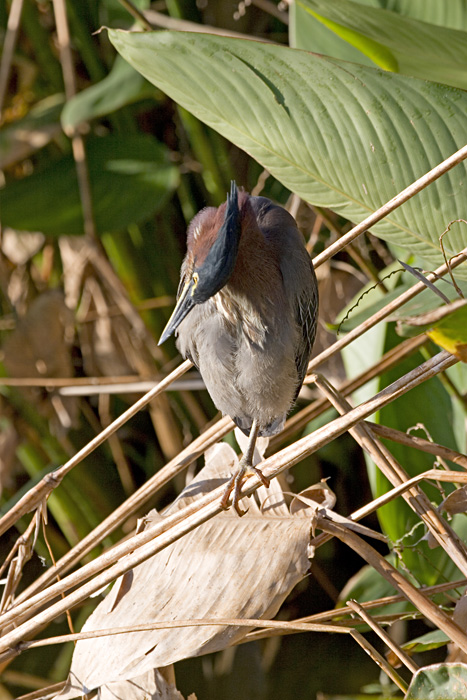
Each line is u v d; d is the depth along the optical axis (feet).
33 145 32.19
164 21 31.40
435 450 17.11
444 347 14.52
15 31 30.27
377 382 26.03
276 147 20.20
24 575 32.37
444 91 17.87
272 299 17.39
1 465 33.94
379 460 17.22
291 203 31.27
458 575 23.11
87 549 19.36
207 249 16.12
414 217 19.43
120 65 30.71
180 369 18.90
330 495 17.38
